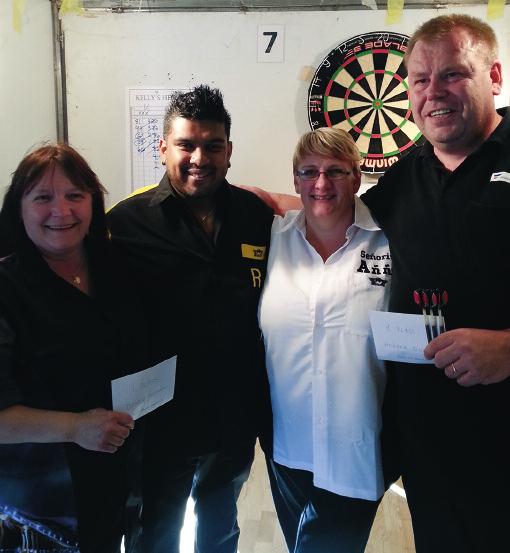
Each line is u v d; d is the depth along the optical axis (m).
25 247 1.03
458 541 1.12
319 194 1.23
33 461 1.04
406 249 1.15
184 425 1.35
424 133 1.18
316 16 2.38
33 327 1.01
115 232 1.35
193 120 1.32
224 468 1.45
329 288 1.24
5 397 0.96
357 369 1.21
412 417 1.15
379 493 1.24
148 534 1.43
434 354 1.02
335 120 2.44
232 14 2.41
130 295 1.21
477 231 1.06
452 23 1.10
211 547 1.54
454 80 1.09
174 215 1.38
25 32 2.21
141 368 1.18
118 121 2.52
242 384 1.40
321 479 1.27
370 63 2.39
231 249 1.40
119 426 1.03
